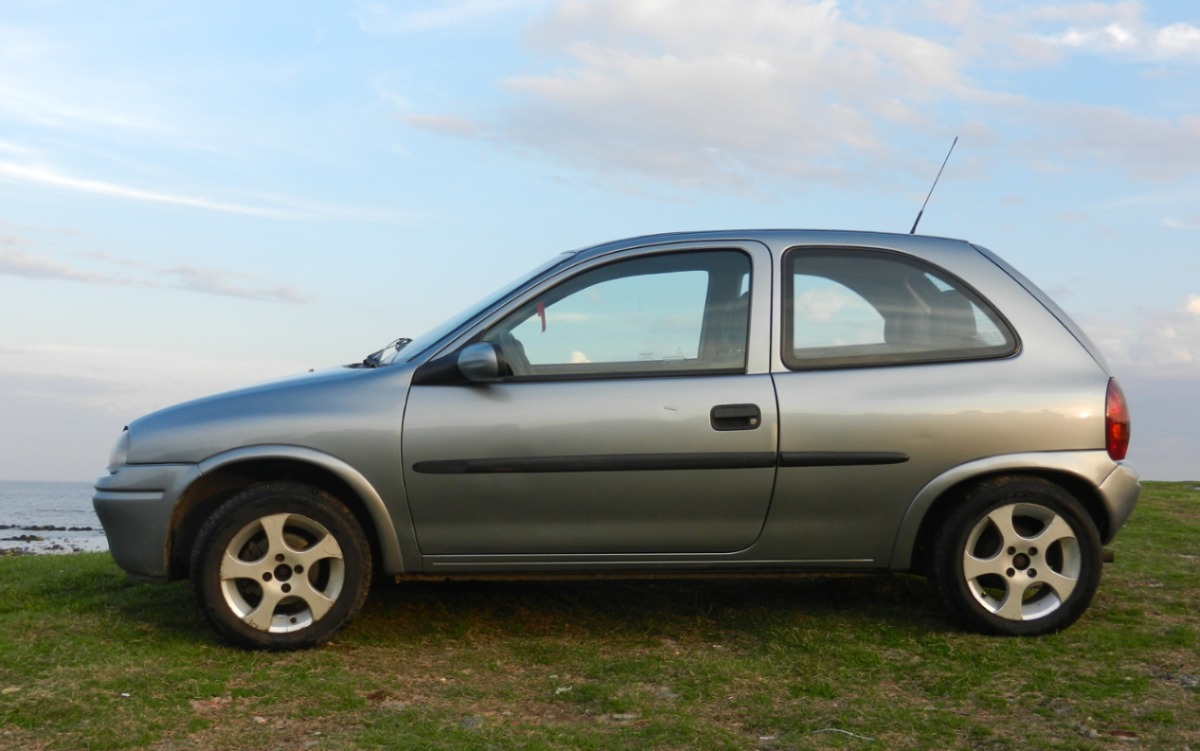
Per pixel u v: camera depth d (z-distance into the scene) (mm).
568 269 4582
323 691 3787
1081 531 4371
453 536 4391
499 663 4227
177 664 4082
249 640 4305
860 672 4039
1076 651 4230
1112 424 4406
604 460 4309
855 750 3205
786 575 4504
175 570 4535
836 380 4402
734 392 4359
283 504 4320
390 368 4508
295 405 4414
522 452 4320
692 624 4836
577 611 5062
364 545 4387
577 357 4457
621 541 4395
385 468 4336
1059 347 4516
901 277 4605
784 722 3463
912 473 4371
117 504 4430
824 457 4340
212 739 3295
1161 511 8727
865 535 4422
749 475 4340
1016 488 4375
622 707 3631
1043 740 3250
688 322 4500
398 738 3303
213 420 4418
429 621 4863
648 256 4598
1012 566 4422
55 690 3670
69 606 5059
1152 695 3691
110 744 3223
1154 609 4965
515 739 3301
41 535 32469
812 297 4539
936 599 4480
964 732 3352
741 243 4613
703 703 3691
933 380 4418
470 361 4281
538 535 4383
